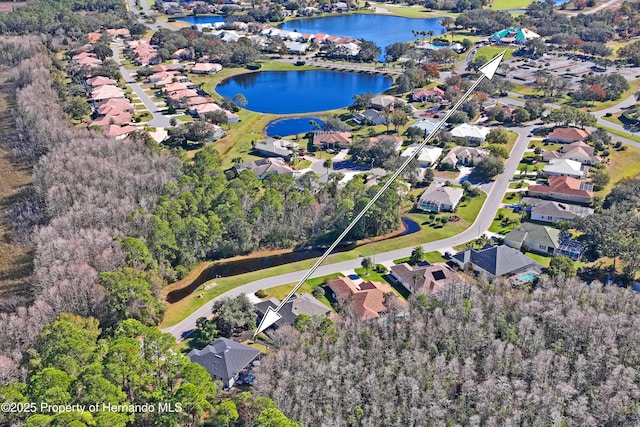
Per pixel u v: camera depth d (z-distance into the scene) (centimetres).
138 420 9344
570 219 17325
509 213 18388
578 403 9962
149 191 17912
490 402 10025
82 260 13575
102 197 16500
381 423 9831
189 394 9238
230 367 11138
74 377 9550
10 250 15800
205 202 17138
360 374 10744
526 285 14225
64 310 12262
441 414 9806
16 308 13125
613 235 15300
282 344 11738
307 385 10331
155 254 14988
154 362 10231
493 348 11306
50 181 17688
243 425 9581
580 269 14950
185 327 12950
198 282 15188
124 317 12531
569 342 11556
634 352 11094
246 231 16450
